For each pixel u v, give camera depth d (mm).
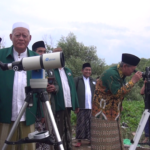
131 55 2621
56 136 1822
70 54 15719
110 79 2664
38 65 1889
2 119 2266
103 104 2768
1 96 2268
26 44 2365
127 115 7910
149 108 2967
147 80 2926
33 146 2371
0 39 2357
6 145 1908
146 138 4445
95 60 15859
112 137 2736
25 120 2301
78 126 4609
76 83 4715
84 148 4492
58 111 3416
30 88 2012
